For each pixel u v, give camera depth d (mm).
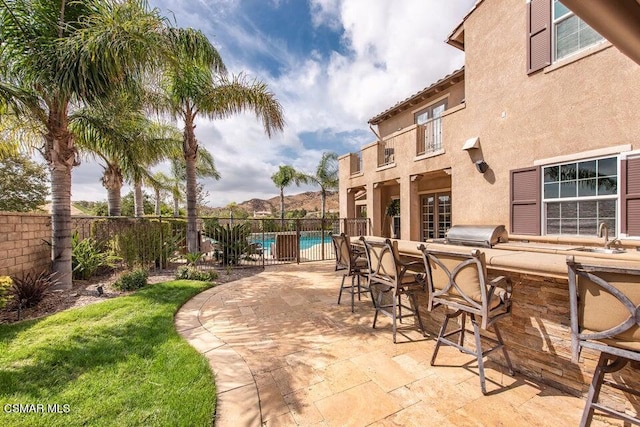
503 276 2855
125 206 24094
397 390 2689
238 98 9070
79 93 5438
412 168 9500
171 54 6289
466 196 7734
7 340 3551
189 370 2945
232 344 3672
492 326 3137
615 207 5125
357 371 3016
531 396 2572
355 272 5059
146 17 5723
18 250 5680
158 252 8828
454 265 2721
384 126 13734
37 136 6727
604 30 2445
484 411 2389
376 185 11359
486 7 7238
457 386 2740
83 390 2602
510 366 2916
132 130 8727
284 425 2250
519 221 6539
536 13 6156
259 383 2811
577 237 5531
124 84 5828
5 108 5395
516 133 6586
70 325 4074
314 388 2727
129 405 2406
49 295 5547
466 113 7746
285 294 6094
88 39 5242
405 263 3779
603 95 5211
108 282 6910
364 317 4672
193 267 7805
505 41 6785
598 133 5285
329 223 13000
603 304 1805
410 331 4059
